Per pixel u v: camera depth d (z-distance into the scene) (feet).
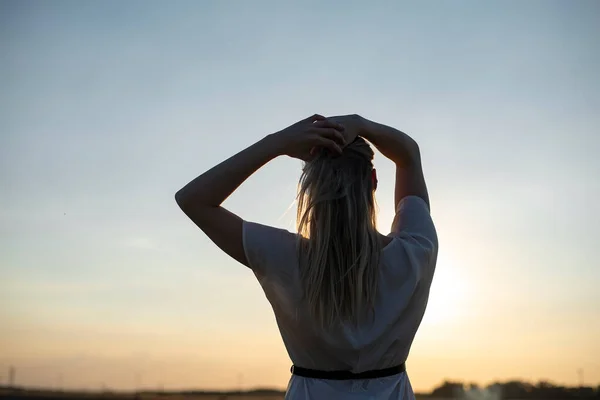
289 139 6.07
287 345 6.29
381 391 6.12
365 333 6.06
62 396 151.94
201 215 6.09
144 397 161.89
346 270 5.96
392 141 6.78
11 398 150.61
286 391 6.36
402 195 7.05
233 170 6.06
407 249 6.31
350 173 6.08
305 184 6.10
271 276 6.10
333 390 6.07
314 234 6.05
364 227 5.99
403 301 6.17
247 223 6.20
